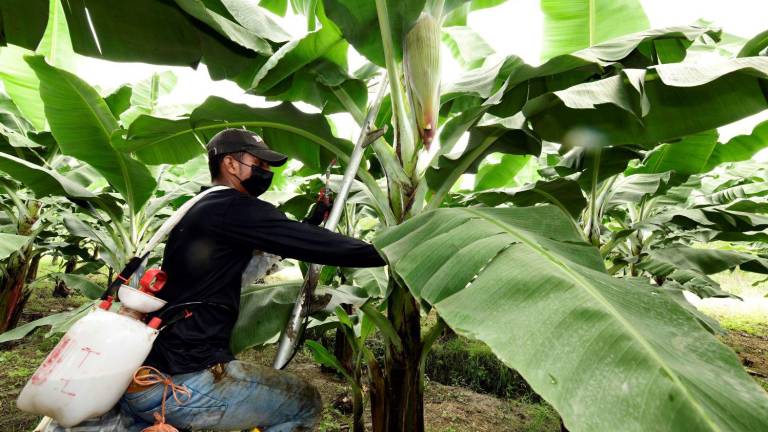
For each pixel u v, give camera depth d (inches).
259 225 57.4
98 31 69.9
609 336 36.1
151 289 56.9
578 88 69.2
